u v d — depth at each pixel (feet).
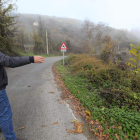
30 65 42.75
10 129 6.73
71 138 7.83
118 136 7.69
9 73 28.35
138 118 8.34
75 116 10.25
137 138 7.31
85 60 29.94
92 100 12.51
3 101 6.29
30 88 17.44
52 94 15.08
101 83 17.02
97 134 8.13
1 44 35.76
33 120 9.70
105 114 9.48
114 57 38.01
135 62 22.03
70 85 17.69
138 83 15.44
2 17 35.83
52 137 7.91
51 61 60.18
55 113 10.71
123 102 11.86
